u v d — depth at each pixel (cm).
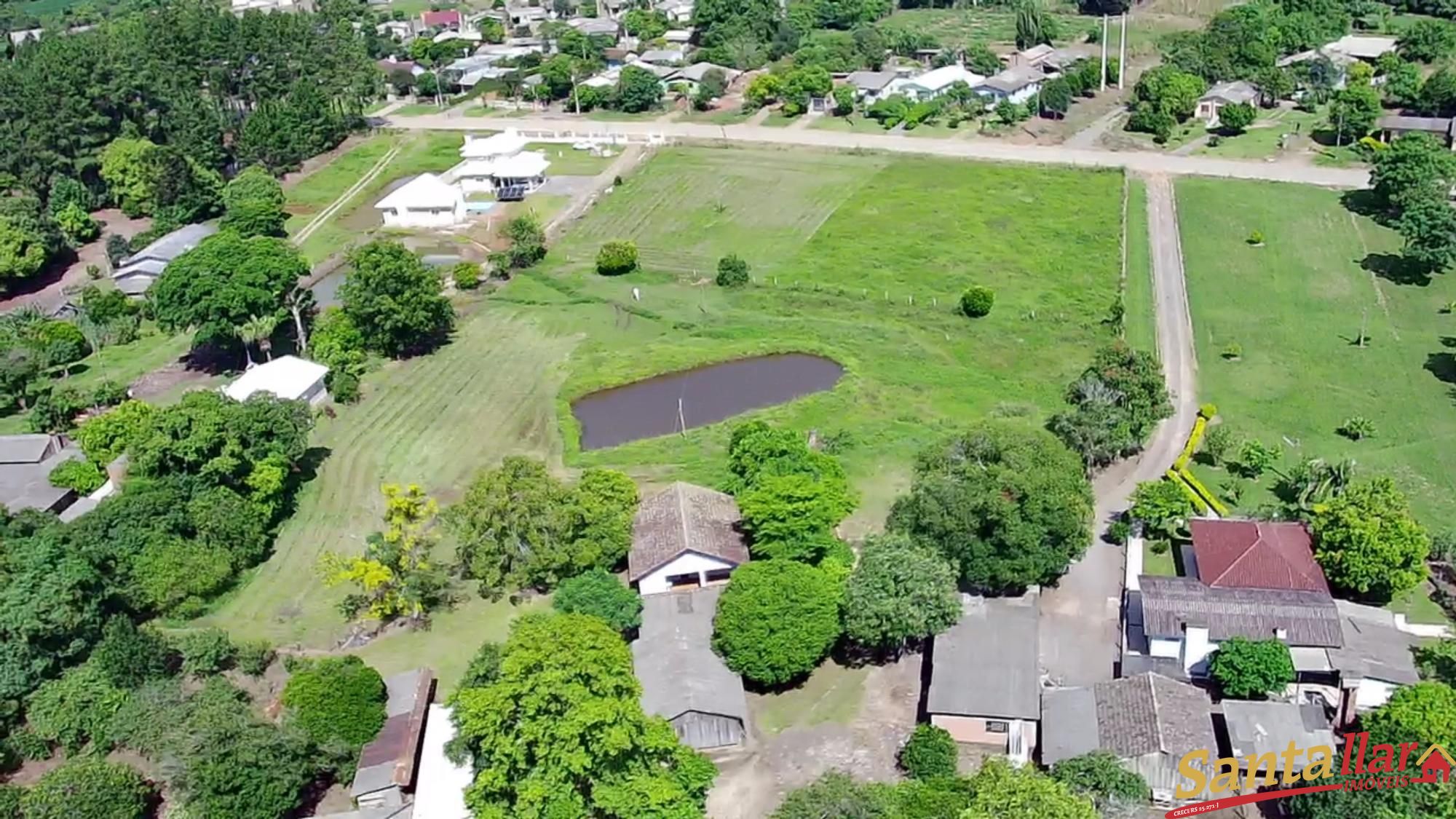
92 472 9131
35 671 6931
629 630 7312
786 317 11825
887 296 12119
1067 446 8644
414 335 11531
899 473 9025
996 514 7106
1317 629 6569
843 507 7806
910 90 18662
